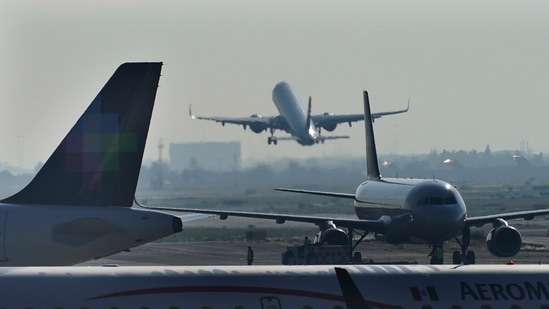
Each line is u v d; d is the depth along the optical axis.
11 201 145.12
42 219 142.62
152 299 112.31
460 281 118.38
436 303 116.62
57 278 112.56
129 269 114.88
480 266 121.62
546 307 118.31
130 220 144.12
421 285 117.44
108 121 146.50
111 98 147.00
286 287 114.56
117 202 146.50
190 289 113.19
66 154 145.62
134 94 147.25
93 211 144.00
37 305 110.31
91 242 143.38
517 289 118.75
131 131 147.00
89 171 146.00
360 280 116.94
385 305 115.75
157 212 146.00
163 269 115.19
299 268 117.44
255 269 116.50
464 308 116.81
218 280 114.12
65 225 142.88
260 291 114.06
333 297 114.81
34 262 142.62
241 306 113.19
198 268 115.94
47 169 145.38
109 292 111.94
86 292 111.69
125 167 146.88
